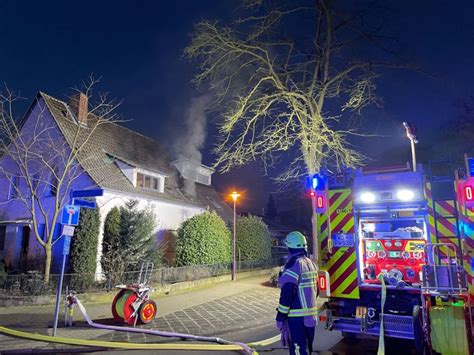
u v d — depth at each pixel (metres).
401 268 6.12
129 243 15.08
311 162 14.13
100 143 20.05
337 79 15.01
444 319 4.69
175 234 21.00
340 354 5.96
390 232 6.27
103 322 8.97
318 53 14.89
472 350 4.54
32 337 7.30
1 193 19.16
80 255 14.42
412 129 7.36
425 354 4.88
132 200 16.55
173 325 8.78
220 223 18.69
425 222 5.65
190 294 13.52
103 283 13.23
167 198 20.67
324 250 6.09
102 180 17.25
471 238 4.87
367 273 6.13
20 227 18.36
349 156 14.03
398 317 5.36
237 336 7.79
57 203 13.66
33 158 15.59
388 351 6.06
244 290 14.43
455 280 4.80
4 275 12.04
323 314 5.83
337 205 6.13
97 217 15.09
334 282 5.96
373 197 5.95
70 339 7.07
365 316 5.54
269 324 8.97
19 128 16.52
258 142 14.48
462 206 5.00
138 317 8.81
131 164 18.89
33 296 11.19
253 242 21.61
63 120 18.64
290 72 15.09
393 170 6.03
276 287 15.17
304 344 4.05
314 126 13.97
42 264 15.73
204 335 7.89
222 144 14.85
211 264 17.27
